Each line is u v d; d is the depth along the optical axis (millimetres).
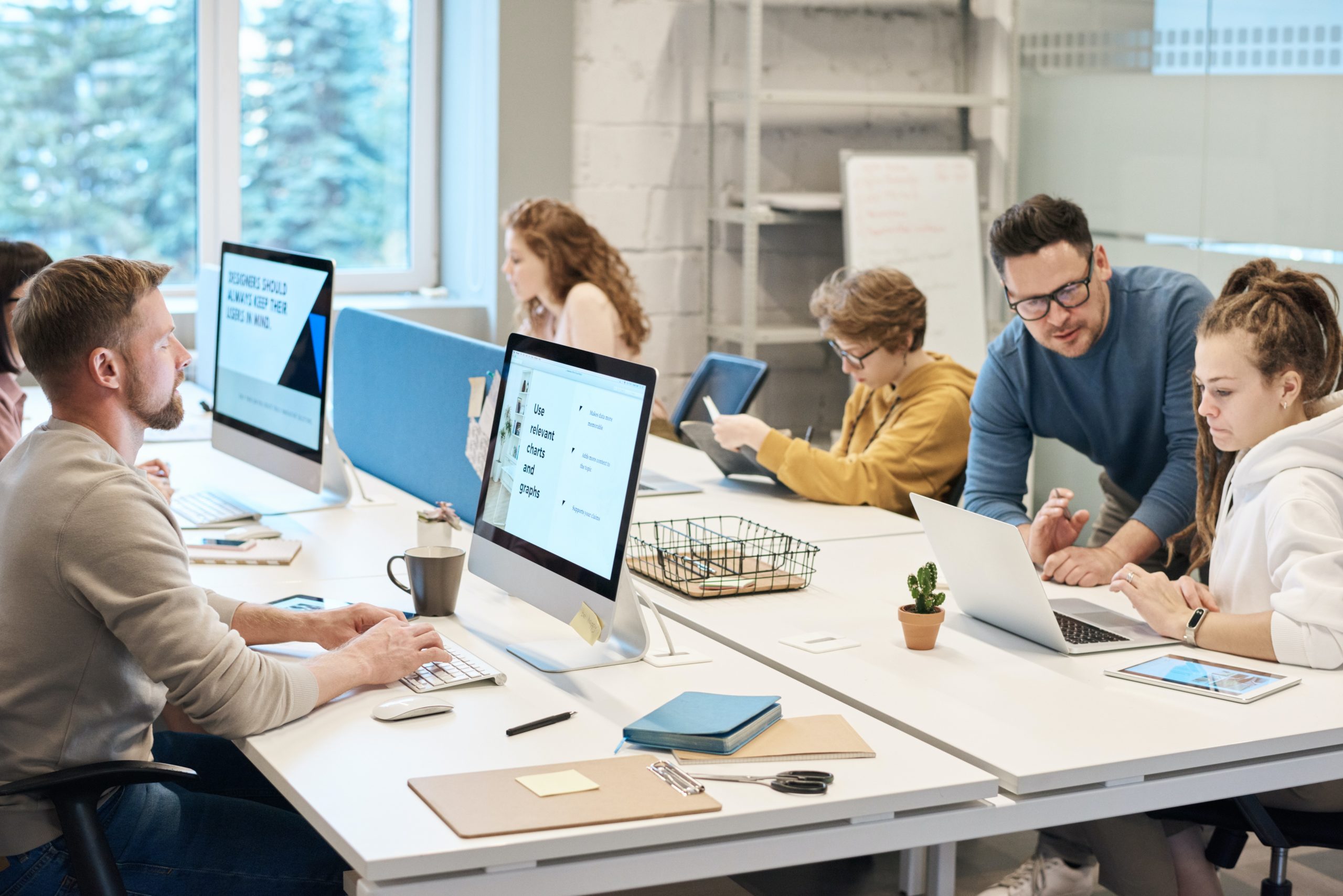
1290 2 3506
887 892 2402
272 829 1601
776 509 2695
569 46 4340
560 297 3803
